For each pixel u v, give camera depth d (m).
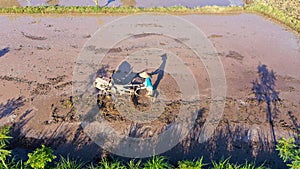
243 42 15.51
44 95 11.12
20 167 7.86
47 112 10.30
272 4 19.97
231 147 9.16
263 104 10.99
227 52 14.44
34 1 20.36
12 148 8.90
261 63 13.66
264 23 17.89
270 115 10.48
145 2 20.67
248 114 10.48
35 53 13.87
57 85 11.67
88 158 8.66
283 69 13.26
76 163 8.45
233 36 16.11
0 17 17.86
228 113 10.48
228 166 7.80
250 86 11.98
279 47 15.20
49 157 7.34
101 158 8.66
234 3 21.05
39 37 15.42
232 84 12.04
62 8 18.66
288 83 12.29
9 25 16.75
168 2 20.89
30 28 16.44
